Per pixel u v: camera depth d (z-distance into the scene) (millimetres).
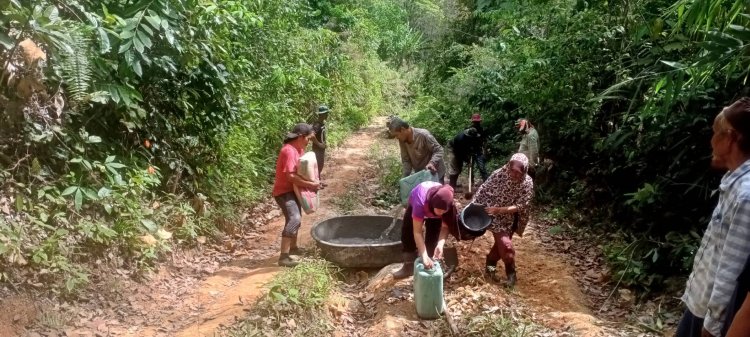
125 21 4617
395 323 4703
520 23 11586
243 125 8914
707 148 5871
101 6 5180
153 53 5816
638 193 6055
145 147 6719
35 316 4426
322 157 9234
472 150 9359
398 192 9555
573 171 9320
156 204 6336
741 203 2363
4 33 4039
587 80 8547
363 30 20703
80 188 5094
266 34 11328
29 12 4020
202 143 7773
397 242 5848
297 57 13102
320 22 19688
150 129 6824
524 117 10906
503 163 10852
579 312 5207
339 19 20266
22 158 5148
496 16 13836
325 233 6453
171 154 7113
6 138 5176
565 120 9039
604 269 6367
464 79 13703
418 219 4965
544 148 9648
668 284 5492
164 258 5973
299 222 6172
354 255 5766
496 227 5512
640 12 7148
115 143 6414
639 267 5773
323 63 15680
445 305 4941
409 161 6598
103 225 5391
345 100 17797
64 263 4805
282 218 8312
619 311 5398
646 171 6949
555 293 5590
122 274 5355
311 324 4688
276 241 7285
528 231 7730
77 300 4836
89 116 6168
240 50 9164
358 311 5184
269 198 9234
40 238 4953
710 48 4086
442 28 21828
